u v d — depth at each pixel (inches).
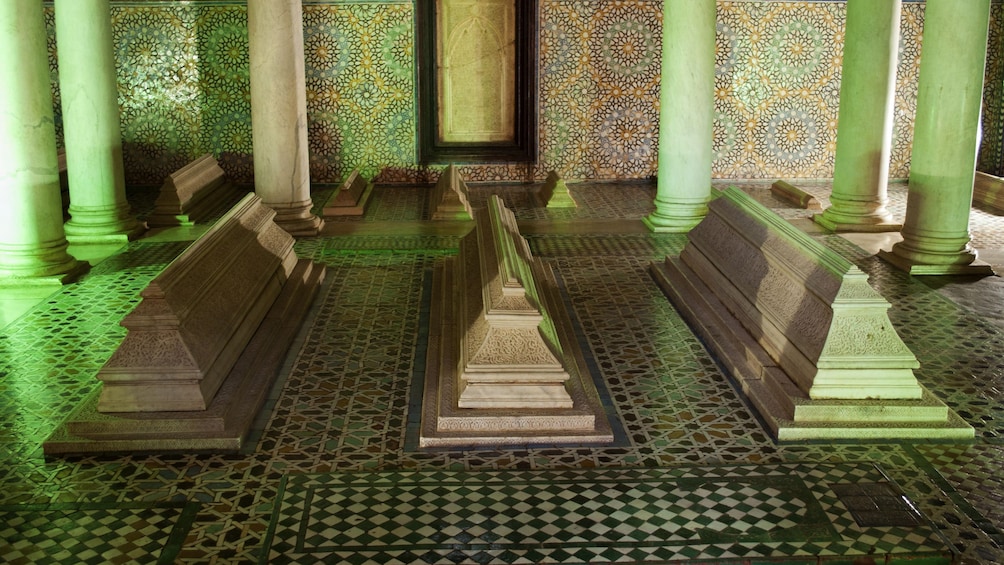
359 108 360.5
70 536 123.3
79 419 147.9
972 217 305.0
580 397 157.2
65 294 219.9
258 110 274.4
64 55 263.4
